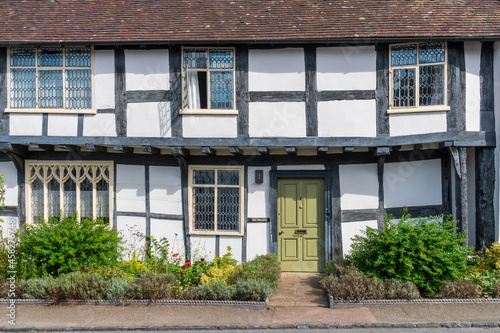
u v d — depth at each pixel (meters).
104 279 7.24
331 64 7.92
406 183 8.37
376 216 8.41
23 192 8.93
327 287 7.08
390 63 7.79
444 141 7.54
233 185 8.66
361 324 5.84
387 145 7.76
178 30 8.09
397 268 7.02
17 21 8.70
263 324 5.96
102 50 8.20
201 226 8.72
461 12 8.08
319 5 8.71
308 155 8.57
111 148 8.66
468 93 7.58
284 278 8.27
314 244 8.68
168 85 8.11
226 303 6.65
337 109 7.89
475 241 7.90
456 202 7.76
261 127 7.98
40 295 6.88
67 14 8.85
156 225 8.77
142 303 6.75
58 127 8.25
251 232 8.63
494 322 5.75
